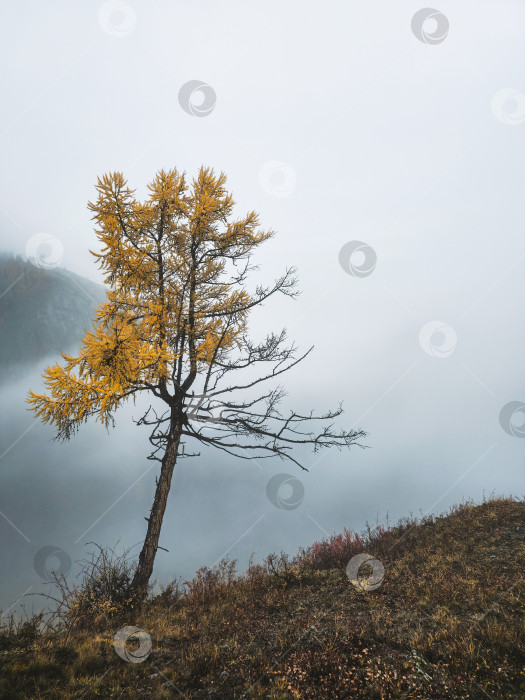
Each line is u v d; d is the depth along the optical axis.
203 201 8.25
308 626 5.03
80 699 3.57
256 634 5.00
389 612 5.34
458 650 4.08
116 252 7.96
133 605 6.93
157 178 8.43
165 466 9.02
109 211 8.02
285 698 3.50
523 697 3.34
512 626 4.60
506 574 6.48
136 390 8.49
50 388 6.94
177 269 8.66
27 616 5.53
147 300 8.59
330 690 3.57
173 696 3.64
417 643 4.34
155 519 8.59
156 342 8.10
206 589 7.28
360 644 4.44
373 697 3.47
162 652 4.64
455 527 9.39
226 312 8.94
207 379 9.20
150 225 8.32
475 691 3.48
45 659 4.20
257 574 8.26
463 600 5.59
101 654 4.60
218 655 4.37
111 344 6.55
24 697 3.50
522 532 8.34
